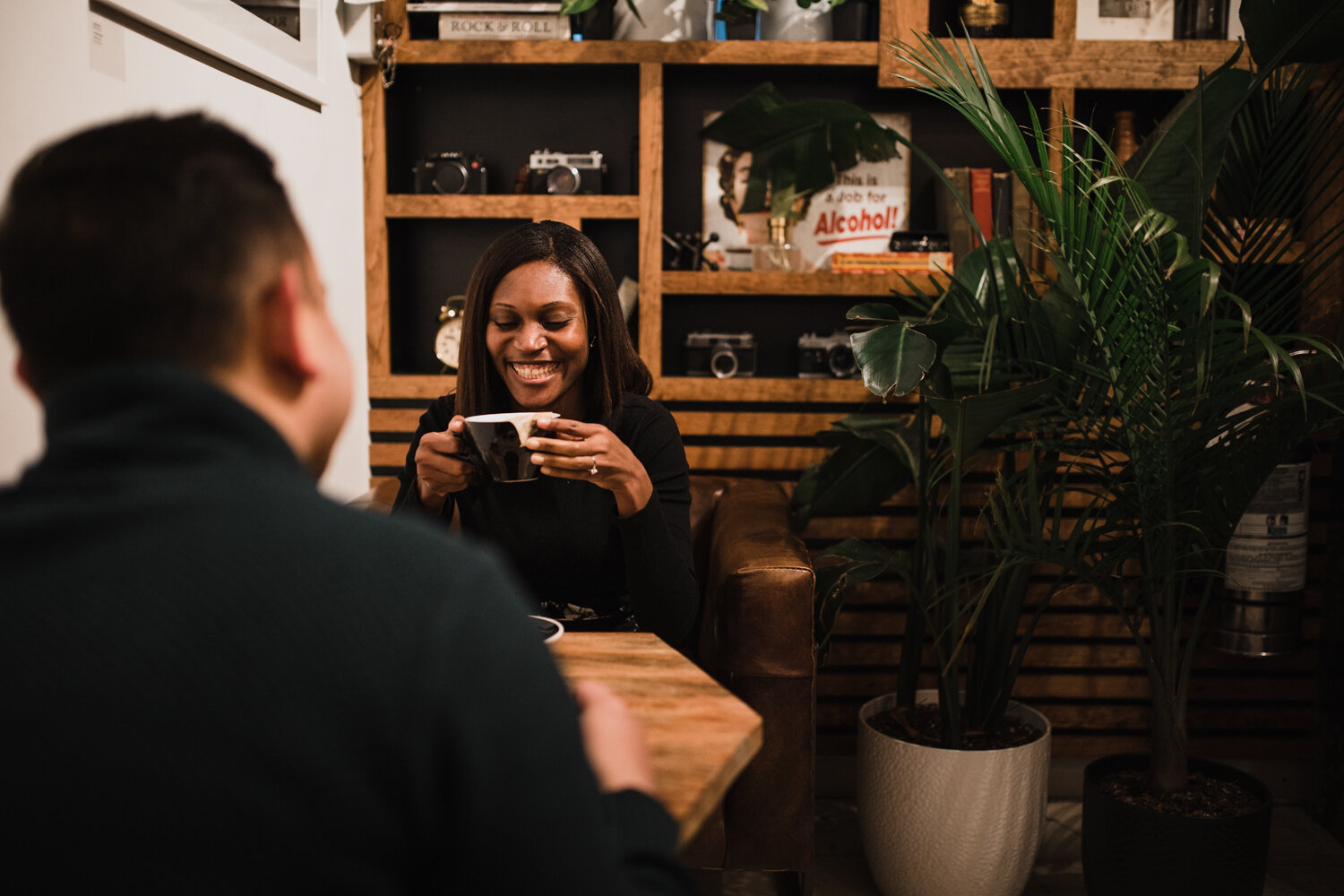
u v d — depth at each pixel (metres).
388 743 0.38
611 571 1.65
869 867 1.98
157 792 0.35
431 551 0.42
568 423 1.28
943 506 2.33
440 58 2.40
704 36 2.42
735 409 2.49
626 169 2.61
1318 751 2.37
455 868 0.39
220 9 1.72
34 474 0.40
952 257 2.40
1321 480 2.38
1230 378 1.58
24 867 0.35
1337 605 2.30
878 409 2.45
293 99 2.02
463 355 1.66
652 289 2.44
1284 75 1.93
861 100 2.57
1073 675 2.48
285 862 0.36
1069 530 2.36
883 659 2.49
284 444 0.44
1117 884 1.78
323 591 0.39
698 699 0.90
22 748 0.35
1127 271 1.54
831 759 2.52
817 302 2.63
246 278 0.44
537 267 1.59
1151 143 1.83
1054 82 2.35
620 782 0.57
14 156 1.20
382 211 2.45
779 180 2.23
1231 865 1.71
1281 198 1.91
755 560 1.65
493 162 2.62
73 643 0.36
